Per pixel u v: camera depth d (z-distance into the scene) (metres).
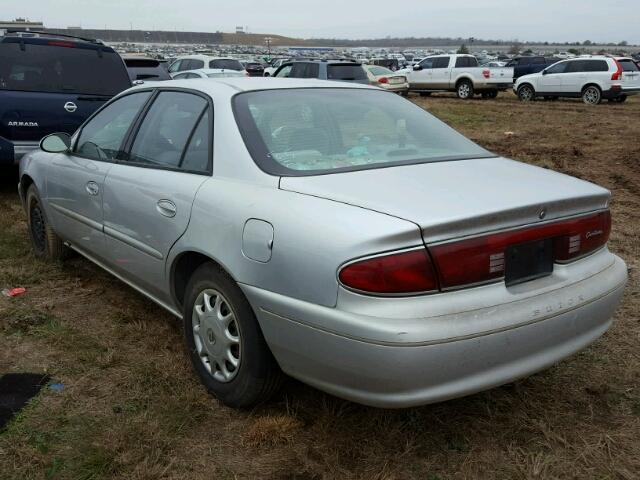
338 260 2.31
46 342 3.66
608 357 3.53
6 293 4.37
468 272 2.36
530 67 31.59
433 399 2.32
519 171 3.06
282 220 2.54
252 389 2.82
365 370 2.30
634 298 4.34
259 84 3.43
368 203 2.46
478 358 2.35
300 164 2.90
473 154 3.33
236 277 2.71
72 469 2.55
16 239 5.66
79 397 3.07
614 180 8.60
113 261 3.86
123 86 7.63
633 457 2.68
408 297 2.28
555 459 2.66
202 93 3.38
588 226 2.79
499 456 2.68
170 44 128.38
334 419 2.90
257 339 2.73
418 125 3.52
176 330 3.86
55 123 7.03
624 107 20.55
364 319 2.26
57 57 7.27
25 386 3.16
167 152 3.42
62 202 4.41
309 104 3.33
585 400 3.11
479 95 27.19
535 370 2.55
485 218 2.39
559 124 15.59
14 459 2.60
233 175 2.93
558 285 2.63
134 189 3.48
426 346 2.23
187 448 2.71
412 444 2.74
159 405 3.01
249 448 2.72
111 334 3.79
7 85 6.88
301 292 2.44
